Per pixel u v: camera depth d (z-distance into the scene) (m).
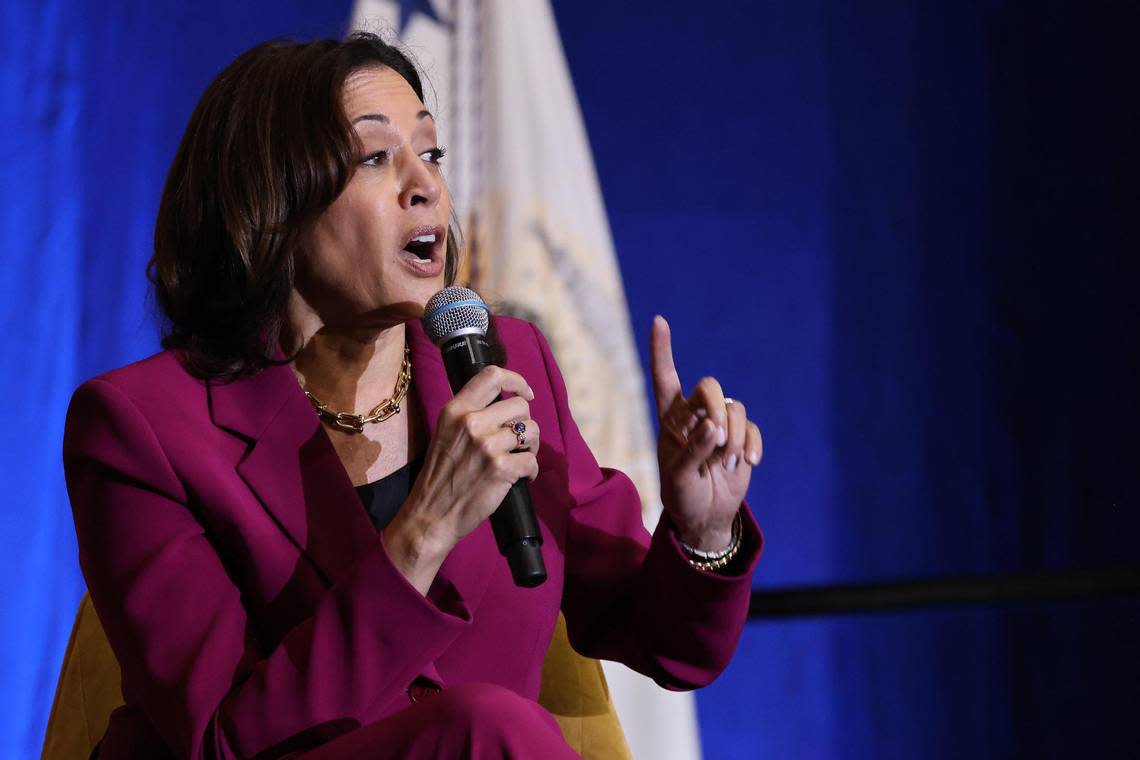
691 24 10.52
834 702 10.16
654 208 10.26
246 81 5.34
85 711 5.84
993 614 10.45
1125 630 10.55
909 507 10.34
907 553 10.29
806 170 10.52
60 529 8.62
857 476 10.29
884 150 10.63
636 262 10.16
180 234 5.35
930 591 9.74
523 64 9.76
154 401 5.05
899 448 10.38
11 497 8.50
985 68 10.81
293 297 5.34
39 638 8.47
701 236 10.30
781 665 10.15
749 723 10.05
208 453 5.00
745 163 10.45
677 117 10.40
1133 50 10.90
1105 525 10.53
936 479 10.41
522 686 5.26
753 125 10.49
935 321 10.53
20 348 8.63
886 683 10.26
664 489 5.20
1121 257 10.75
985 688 10.38
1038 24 10.88
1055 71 10.85
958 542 10.37
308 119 5.16
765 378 10.24
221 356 5.23
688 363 10.14
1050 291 10.68
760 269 10.35
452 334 4.91
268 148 5.17
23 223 8.75
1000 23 10.86
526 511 4.59
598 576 5.74
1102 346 10.68
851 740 10.15
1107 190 10.80
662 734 9.22
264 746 4.34
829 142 10.57
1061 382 10.62
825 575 10.16
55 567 8.58
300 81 5.26
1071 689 10.45
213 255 5.24
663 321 5.20
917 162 10.66
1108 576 9.88
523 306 9.31
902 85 10.72
